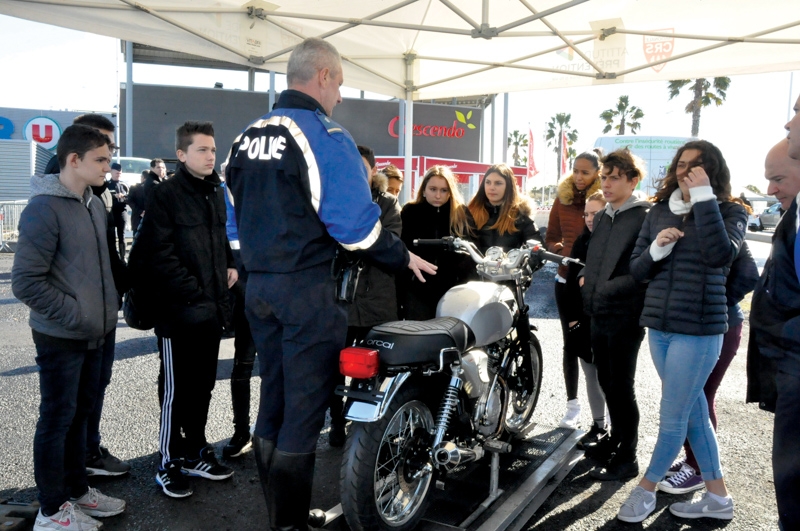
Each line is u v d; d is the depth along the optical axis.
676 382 2.88
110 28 4.24
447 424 2.66
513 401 3.62
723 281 2.84
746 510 3.14
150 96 27.14
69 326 2.61
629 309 3.27
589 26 5.15
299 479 2.33
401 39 5.79
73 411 2.73
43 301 2.53
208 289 3.21
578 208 4.62
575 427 4.06
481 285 3.12
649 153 13.37
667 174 2.98
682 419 2.92
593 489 3.35
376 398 2.36
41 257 2.54
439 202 4.09
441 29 4.73
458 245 3.16
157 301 3.11
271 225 2.31
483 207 4.22
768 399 1.95
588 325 3.82
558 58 5.89
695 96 30.20
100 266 2.79
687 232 2.82
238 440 3.64
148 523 2.90
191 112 27.61
